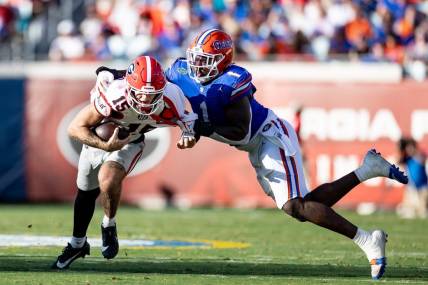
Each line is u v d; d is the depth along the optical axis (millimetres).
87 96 45219
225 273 20766
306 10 54781
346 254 25969
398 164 42375
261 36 53094
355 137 43812
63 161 45219
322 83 44156
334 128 43938
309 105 44188
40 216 38594
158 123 19859
